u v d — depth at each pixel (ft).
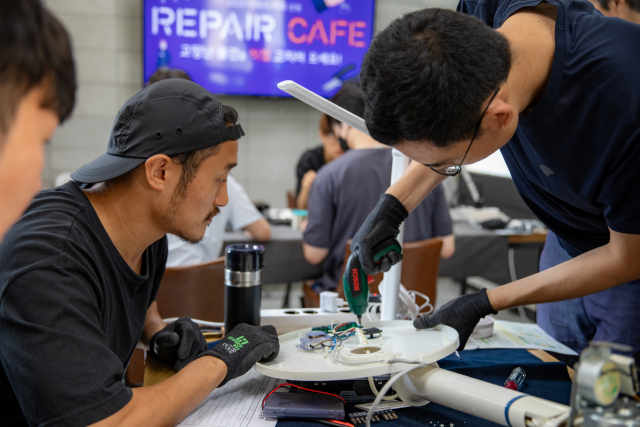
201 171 2.61
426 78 2.04
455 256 8.33
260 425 2.54
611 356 1.69
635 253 2.94
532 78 2.59
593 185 2.94
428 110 2.08
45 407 2.07
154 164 2.52
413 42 2.08
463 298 3.30
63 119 1.45
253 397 2.83
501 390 2.35
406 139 2.27
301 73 13.12
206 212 2.73
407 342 3.04
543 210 3.87
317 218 6.73
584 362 1.68
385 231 3.45
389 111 2.16
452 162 2.46
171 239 6.26
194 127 2.54
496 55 2.15
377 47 2.18
